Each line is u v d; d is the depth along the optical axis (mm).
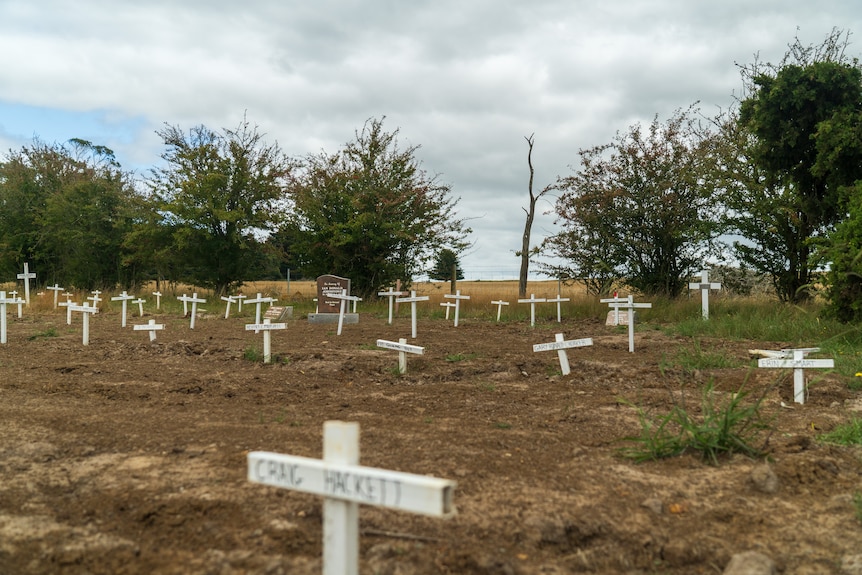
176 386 9328
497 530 4574
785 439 6570
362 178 29234
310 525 4617
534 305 21188
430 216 29219
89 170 38375
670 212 23484
